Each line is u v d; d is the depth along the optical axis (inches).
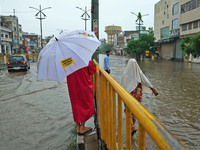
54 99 254.4
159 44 1847.9
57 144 133.2
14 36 2623.0
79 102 109.7
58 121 175.5
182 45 1030.4
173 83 385.7
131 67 135.1
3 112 204.7
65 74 96.1
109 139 90.6
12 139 142.9
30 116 190.2
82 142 114.1
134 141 126.8
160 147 27.4
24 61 654.5
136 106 42.9
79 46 102.0
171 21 1531.7
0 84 383.6
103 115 104.8
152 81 414.0
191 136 139.7
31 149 128.0
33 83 392.2
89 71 111.7
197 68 763.4
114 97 79.0
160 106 218.8
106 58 353.1
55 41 105.0
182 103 231.5
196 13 1152.2
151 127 31.7
